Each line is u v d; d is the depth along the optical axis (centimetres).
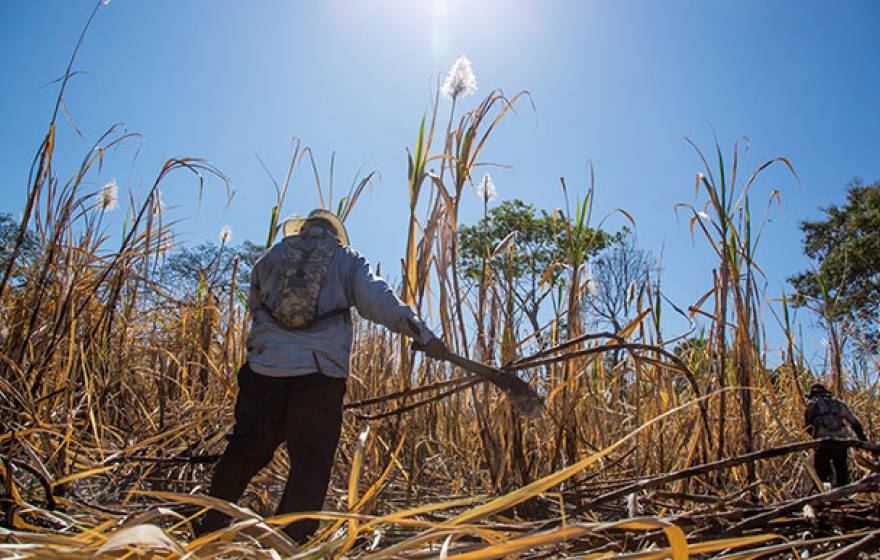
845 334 608
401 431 446
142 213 429
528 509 404
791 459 475
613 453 489
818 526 275
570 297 453
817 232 1797
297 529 282
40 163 370
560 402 456
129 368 505
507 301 454
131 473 438
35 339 397
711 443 434
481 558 168
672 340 484
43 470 321
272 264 326
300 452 298
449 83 430
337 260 320
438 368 473
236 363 485
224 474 298
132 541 143
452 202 421
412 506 415
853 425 505
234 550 177
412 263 420
